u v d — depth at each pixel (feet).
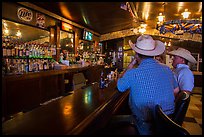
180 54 8.75
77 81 10.63
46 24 16.15
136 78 5.68
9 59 10.71
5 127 3.97
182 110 5.57
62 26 18.37
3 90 9.30
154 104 5.54
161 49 6.48
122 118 6.06
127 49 35.81
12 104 10.00
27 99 11.24
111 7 17.51
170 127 3.66
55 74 13.80
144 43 6.20
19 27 14.52
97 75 24.25
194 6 19.07
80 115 4.73
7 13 12.01
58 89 15.05
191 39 35.94
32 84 11.70
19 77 10.27
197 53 34.35
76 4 15.39
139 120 5.80
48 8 15.66
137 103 5.76
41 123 4.18
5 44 10.62
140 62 6.37
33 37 16.87
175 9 20.68
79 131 3.82
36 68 12.75
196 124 12.33
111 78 11.28
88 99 6.42
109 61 35.09
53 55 16.87
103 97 6.69
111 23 25.34
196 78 28.22
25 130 3.78
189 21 19.06
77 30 22.38
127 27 31.24
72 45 21.68
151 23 30.45
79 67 18.20
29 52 12.27
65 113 4.91
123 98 7.65
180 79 8.27
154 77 5.63
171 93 5.86
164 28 21.86
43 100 12.93
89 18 20.53
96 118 4.82
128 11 19.74
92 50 27.73
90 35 25.61
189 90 7.95
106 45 35.22
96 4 16.07
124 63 35.42
